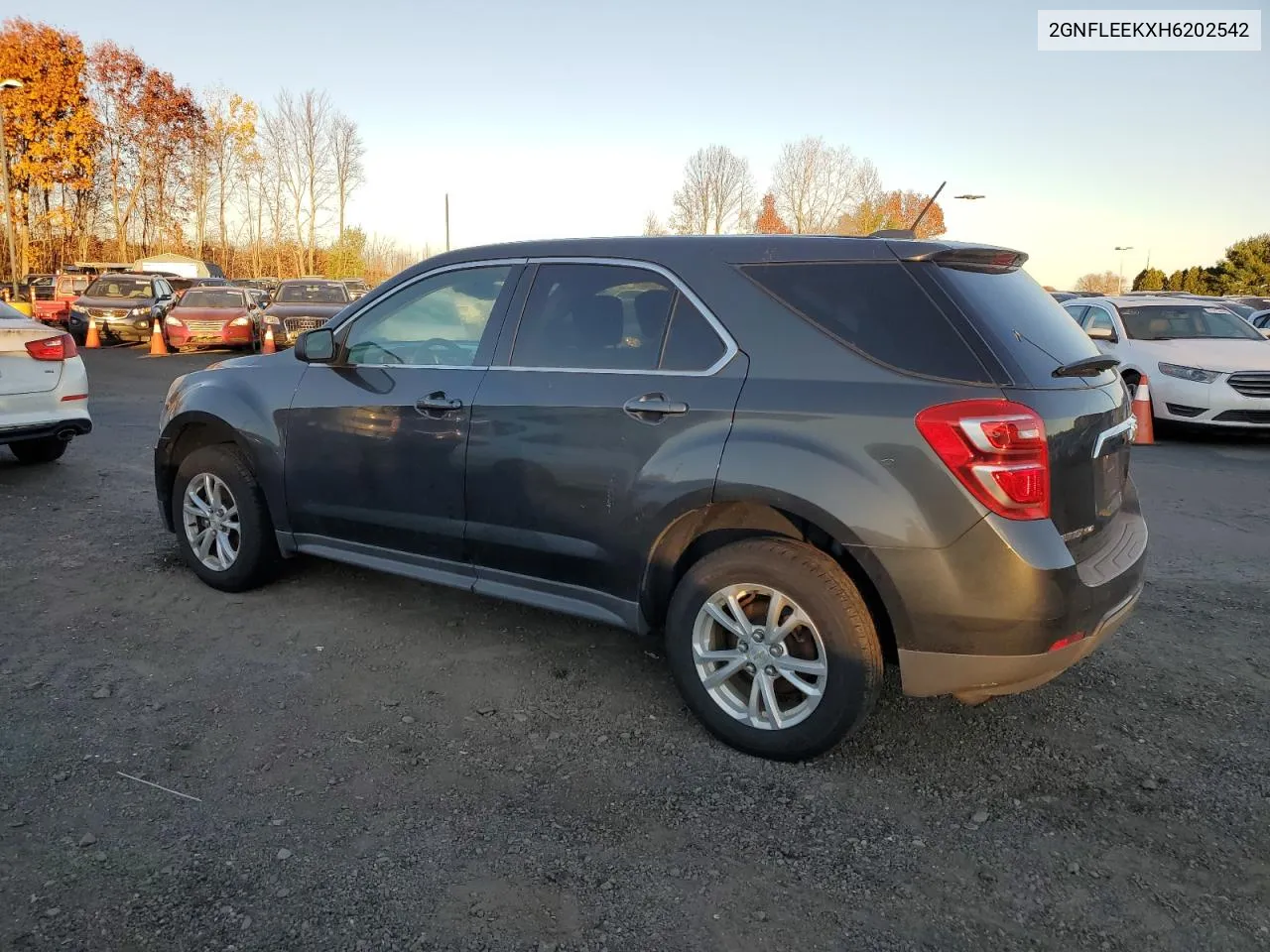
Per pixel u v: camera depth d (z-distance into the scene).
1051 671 2.91
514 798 2.93
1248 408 9.76
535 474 3.58
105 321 21.42
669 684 3.80
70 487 6.96
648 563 3.35
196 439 5.02
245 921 2.32
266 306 20.84
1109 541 3.28
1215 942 2.33
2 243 41.97
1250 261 56.38
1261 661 4.14
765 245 3.30
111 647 4.00
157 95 44.62
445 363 3.95
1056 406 2.89
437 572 4.02
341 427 4.16
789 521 3.22
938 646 2.87
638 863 2.62
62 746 3.15
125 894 2.40
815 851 2.69
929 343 2.93
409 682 3.75
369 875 2.53
